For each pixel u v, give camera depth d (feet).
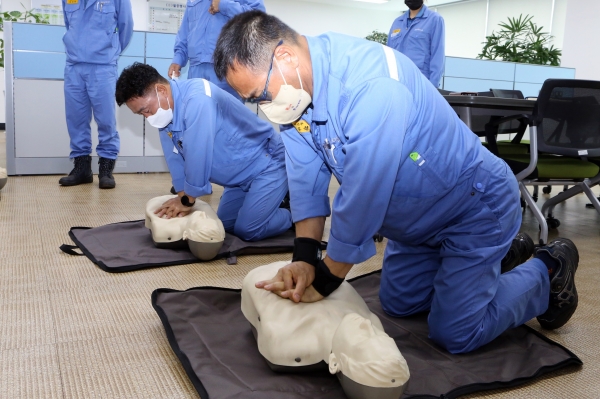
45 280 5.64
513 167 8.26
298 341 3.65
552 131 7.98
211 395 3.41
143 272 6.02
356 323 3.38
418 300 4.73
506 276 4.27
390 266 4.75
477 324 4.01
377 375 3.10
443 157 3.54
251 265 6.48
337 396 3.51
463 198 3.76
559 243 4.63
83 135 11.82
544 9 26.68
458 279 3.97
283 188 7.34
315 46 3.19
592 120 7.93
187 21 10.12
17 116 12.64
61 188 11.35
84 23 11.09
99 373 3.76
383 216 3.37
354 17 35.45
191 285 5.65
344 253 3.47
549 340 4.36
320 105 3.21
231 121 6.87
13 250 6.70
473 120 10.40
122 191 11.32
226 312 4.77
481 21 30.42
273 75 3.07
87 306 4.97
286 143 3.93
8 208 9.15
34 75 12.62
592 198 8.58
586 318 5.16
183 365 3.76
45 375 3.71
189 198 6.75
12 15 17.54
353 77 3.20
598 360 4.25
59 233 7.60
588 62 19.90
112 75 11.44
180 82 6.58
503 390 3.71
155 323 4.63
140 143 14.11
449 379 3.76
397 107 3.14
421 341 4.40
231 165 7.04
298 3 33.76
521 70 18.38
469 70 17.61
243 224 7.26
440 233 4.05
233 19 3.15
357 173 3.18
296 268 3.85
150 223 6.97
